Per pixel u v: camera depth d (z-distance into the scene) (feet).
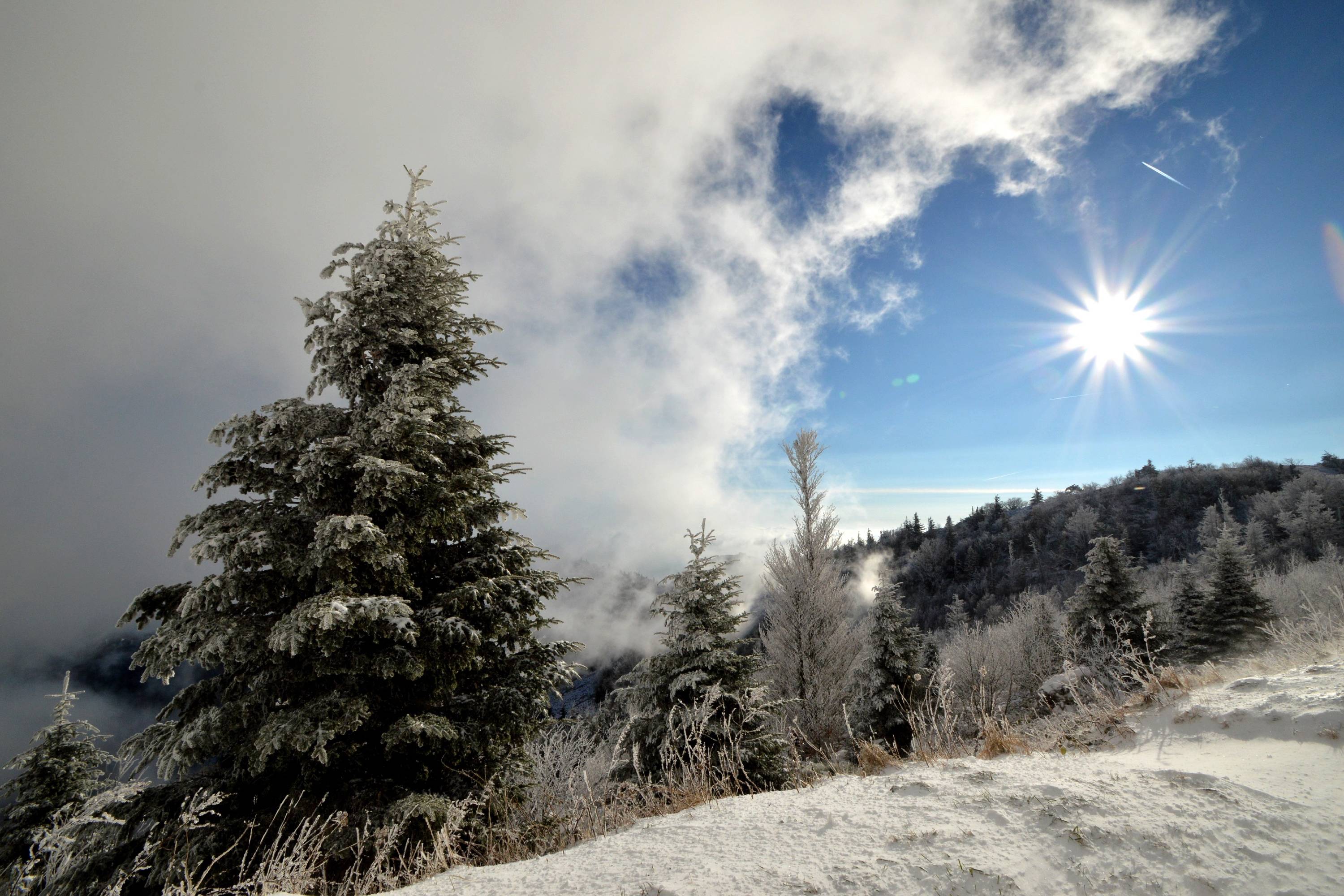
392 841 12.80
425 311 23.77
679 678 29.27
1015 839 6.68
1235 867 5.75
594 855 7.97
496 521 23.86
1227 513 187.52
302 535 19.77
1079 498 299.38
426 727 17.48
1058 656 64.18
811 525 60.70
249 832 15.92
